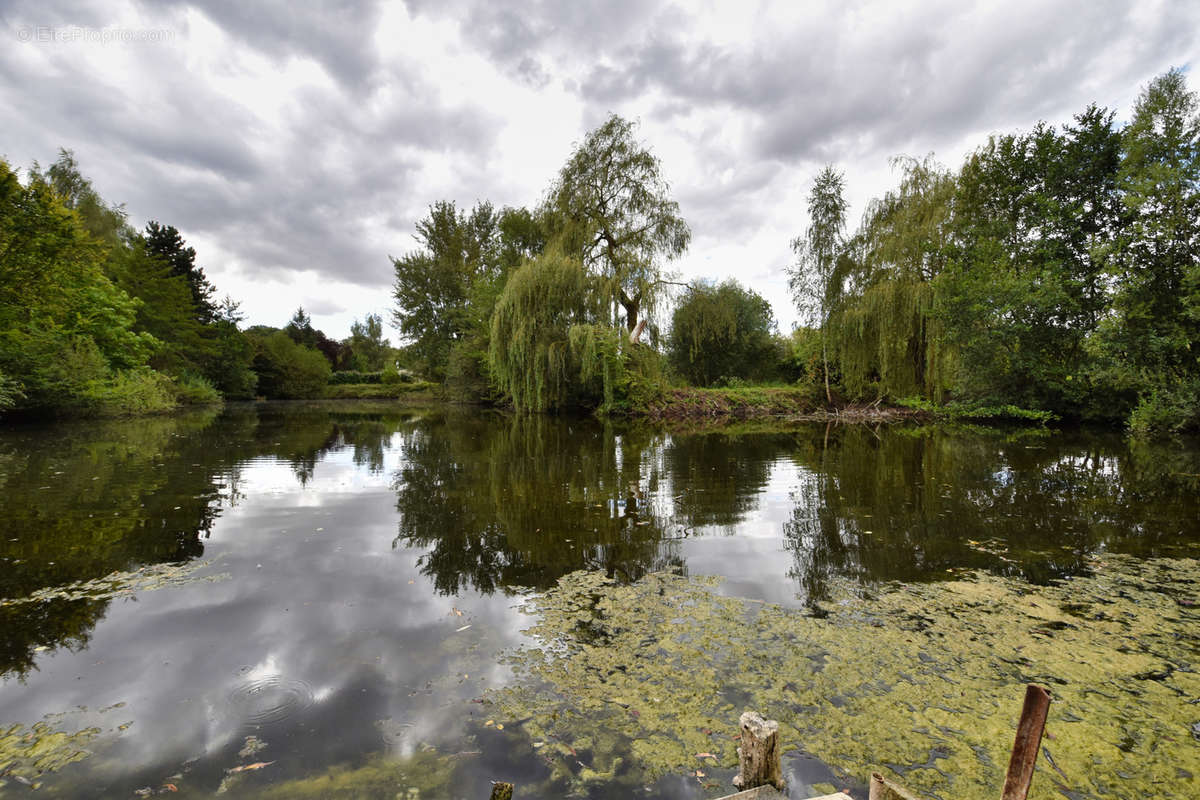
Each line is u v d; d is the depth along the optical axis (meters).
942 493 7.64
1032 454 11.39
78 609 3.81
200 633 3.45
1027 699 1.59
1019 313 17.86
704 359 30.92
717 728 2.49
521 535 5.69
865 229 21.48
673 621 3.64
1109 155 17.34
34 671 3.00
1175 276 14.40
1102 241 17.33
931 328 19.73
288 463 10.31
